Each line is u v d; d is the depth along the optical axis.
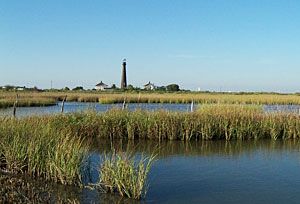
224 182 13.91
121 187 11.68
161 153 19.52
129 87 134.00
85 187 12.35
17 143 14.34
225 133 24.80
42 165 13.55
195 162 17.42
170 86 131.62
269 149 21.42
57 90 121.12
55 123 22.03
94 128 23.78
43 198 11.11
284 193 12.62
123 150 19.84
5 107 49.00
